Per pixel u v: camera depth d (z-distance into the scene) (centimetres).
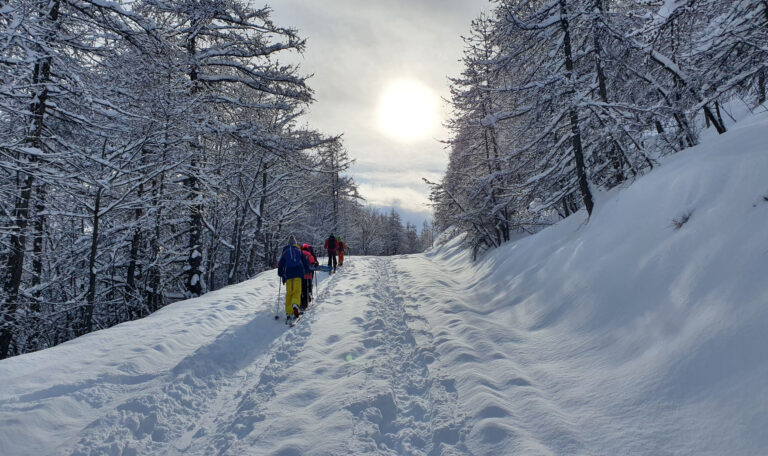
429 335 567
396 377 428
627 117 717
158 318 680
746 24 559
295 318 697
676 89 704
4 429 299
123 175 919
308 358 499
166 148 988
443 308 704
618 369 355
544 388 367
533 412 317
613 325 434
